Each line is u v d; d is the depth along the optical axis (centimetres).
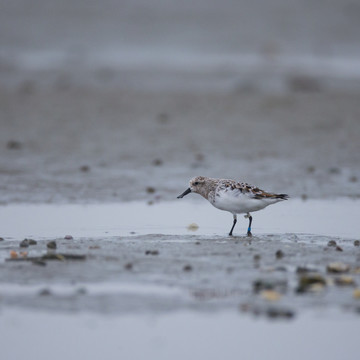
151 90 3219
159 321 767
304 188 1620
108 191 1580
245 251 1025
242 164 1864
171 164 1861
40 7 4700
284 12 4778
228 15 4734
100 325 757
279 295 824
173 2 4900
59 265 939
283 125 2422
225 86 3359
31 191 1562
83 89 3231
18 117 2528
